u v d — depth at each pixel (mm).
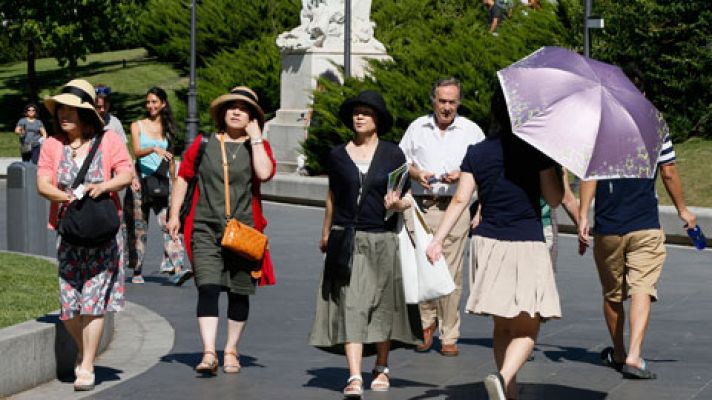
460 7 54594
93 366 13773
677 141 36000
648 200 13695
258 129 14102
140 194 21016
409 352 15328
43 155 12922
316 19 43281
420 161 15453
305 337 16281
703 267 23391
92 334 12812
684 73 36438
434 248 11484
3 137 61156
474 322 17656
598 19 30484
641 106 11430
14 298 15758
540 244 11352
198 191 13922
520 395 12781
